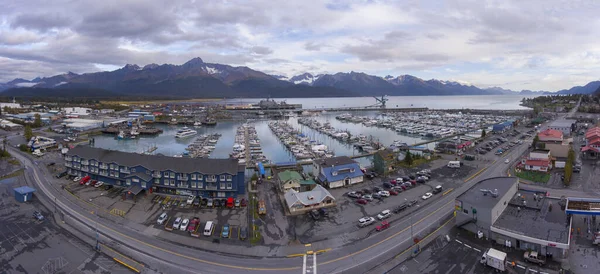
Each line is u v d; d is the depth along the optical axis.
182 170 78.12
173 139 193.12
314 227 61.97
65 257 51.75
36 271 47.88
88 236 58.59
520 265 47.22
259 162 115.00
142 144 175.00
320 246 55.09
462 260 49.38
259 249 54.44
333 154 140.00
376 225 62.09
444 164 105.50
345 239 57.22
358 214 67.50
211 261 50.91
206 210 70.12
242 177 79.25
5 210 69.88
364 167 105.44
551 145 109.94
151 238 58.00
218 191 77.06
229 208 71.19
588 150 107.31
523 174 90.94
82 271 48.09
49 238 57.81
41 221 64.50
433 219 63.62
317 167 91.88
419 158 113.44
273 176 98.00
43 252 53.12
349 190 82.50
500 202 58.19
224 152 150.25
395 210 67.88
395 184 85.00
